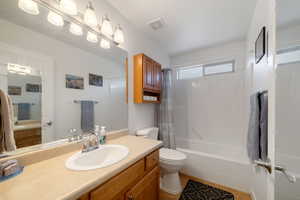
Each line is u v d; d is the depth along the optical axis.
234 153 2.33
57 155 0.98
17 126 0.83
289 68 0.61
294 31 0.60
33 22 0.92
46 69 1.00
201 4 1.43
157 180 1.26
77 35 1.20
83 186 0.61
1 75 0.78
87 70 1.29
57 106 1.06
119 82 1.63
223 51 2.45
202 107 2.69
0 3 0.78
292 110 0.59
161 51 2.59
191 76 2.85
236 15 1.61
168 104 2.36
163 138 2.31
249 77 1.87
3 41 0.79
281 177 0.61
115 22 1.53
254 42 1.53
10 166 0.69
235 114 2.37
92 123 1.33
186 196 1.62
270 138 0.72
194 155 2.00
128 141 1.37
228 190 1.71
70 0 1.02
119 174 0.83
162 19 1.70
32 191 0.57
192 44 2.42
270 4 0.84
